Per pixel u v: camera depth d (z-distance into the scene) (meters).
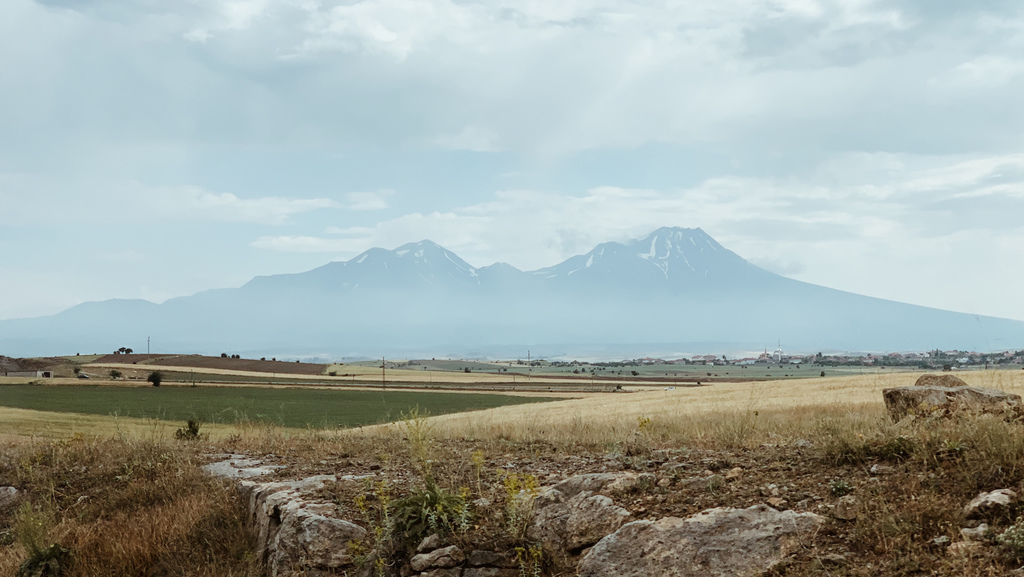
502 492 9.53
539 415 41.75
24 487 13.91
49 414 68.12
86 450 15.80
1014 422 9.52
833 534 7.12
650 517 7.89
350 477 11.25
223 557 10.10
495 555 8.04
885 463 8.59
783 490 8.17
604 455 11.75
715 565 7.12
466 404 95.94
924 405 11.59
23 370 147.50
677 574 7.16
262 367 179.88
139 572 10.24
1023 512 6.52
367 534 9.01
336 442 16.45
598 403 53.84
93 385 118.12
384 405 91.50
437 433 17.23
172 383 127.75
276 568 9.18
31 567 10.38
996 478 7.28
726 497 8.13
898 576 6.21
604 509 8.22
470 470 11.23
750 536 7.28
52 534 11.31
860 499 7.52
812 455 9.56
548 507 8.59
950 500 7.16
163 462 14.19
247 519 10.74
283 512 9.73
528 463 11.61
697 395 53.69
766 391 50.53
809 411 27.61
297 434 18.94
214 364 177.88
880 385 48.25
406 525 8.66
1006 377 41.78
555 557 7.95
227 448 16.27
